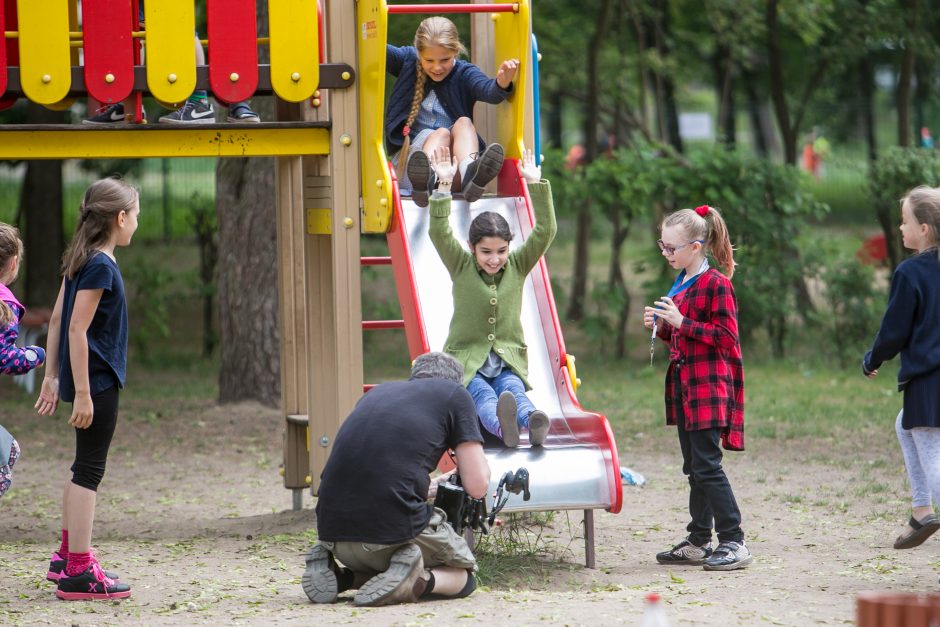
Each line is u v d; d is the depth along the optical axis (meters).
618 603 7.91
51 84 10.24
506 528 10.79
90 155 10.45
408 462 7.89
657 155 26.19
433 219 9.70
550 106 35.03
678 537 11.12
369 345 27.62
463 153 11.20
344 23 10.77
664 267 23.39
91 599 8.51
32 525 12.09
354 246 10.87
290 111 12.71
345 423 8.11
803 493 13.00
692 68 35.22
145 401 20.98
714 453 9.45
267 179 19.77
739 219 22.89
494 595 8.33
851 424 17.34
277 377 20.00
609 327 24.75
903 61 25.94
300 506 12.76
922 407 8.44
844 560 9.75
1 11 10.18
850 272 22.97
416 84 11.57
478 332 9.79
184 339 29.27
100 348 8.38
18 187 35.09
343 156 10.80
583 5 30.52
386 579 7.84
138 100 10.57
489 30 12.05
